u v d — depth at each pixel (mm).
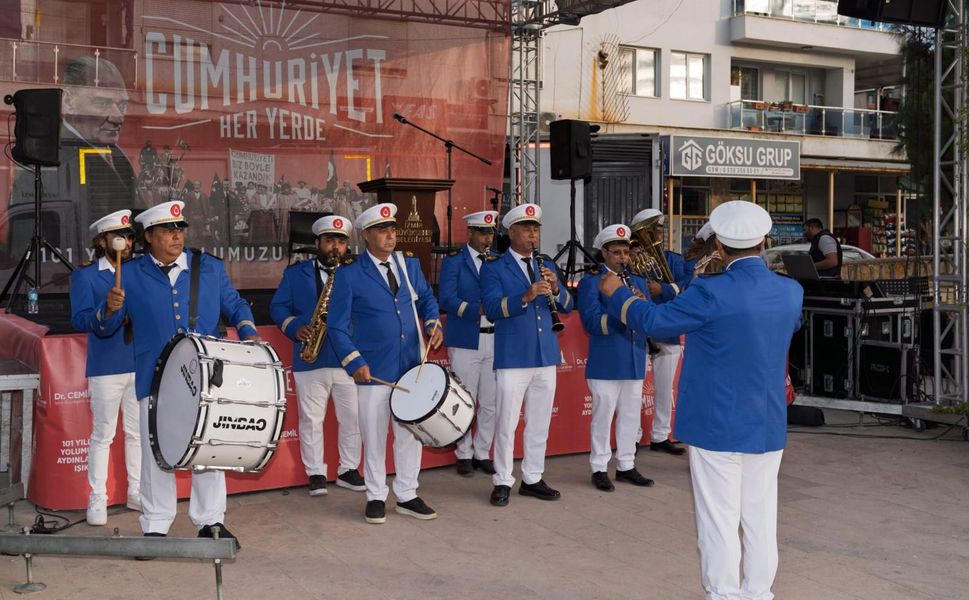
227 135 12227
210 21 12102
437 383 5449
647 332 4078
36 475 5957
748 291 3955
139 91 11812
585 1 12695
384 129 12977
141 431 5090
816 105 24688
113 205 11703
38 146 7953
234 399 4320
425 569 5023
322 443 6512
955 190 8641
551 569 5031
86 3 11594
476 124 13461
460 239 13375
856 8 8531
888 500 6348
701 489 4078
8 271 11141
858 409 8812
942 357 9984
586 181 9281
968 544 5461
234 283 12305
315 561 5145
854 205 26047
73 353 5914
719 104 23750
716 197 23391
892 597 4652
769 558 4094
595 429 6633
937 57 8633
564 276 8961
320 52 12617
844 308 9086
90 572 4965
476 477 7020
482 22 13320
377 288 5777
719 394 3982
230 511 6090
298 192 12578
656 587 4777
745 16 23375
